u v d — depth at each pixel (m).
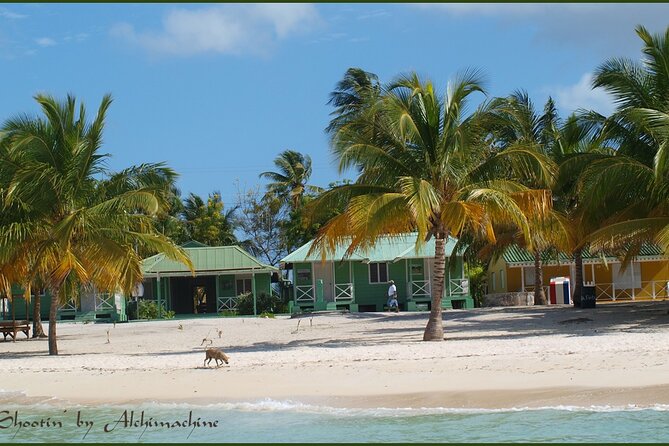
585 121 28.33
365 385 16.20
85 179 24.67
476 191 22.33
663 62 26.17
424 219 21.17
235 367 19.34
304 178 69.12
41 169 23.05
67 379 18.89
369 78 59.09
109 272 23.97
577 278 37.91
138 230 25.36
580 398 14.06
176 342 29.89
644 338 20.83
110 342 31.30
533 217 23.98
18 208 23.64
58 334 38.06
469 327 29.50
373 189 23.86
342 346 23.83
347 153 22.75
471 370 17.14
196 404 15.40
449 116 23.23
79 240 24.17
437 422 13.16
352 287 47.91
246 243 70.62
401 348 21.59
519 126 24.41
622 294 47.31
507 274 48.81
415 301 47.72
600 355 18.08
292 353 21.48
